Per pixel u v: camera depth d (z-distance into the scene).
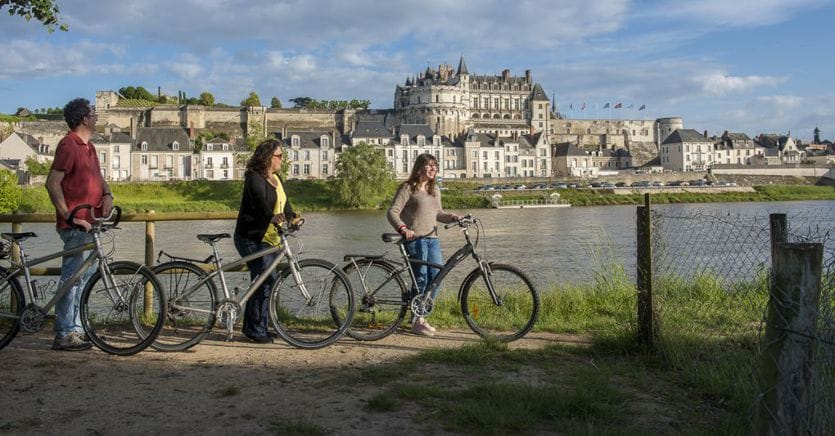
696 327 7.00
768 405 3.58
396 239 7.29
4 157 88.62
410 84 152.50
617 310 9.03
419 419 4.76
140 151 94.12
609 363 6.25
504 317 7.72
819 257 3.45
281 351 6.68
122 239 34.84
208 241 6.83
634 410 5.08
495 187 100.06
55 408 4.94
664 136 165.88
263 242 6.93
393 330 7.29
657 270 6.82
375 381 5.68
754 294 7.84
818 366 3.61
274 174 7.10
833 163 130.62
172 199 78.44
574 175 126.88
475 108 150.75
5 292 6.46
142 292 6.56
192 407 4.99
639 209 6.59
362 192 74.62
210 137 110.69
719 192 100.19
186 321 7.08
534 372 5.98
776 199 97.12
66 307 6.63
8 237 6.47
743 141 144.50
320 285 6.96
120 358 6.33
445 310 8.90
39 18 11.10
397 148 109.19
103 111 122.44
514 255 27.47
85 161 6.77
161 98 150.88
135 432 4.49
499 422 4.64
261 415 4.83
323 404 5.08
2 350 6.61
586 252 26.53
